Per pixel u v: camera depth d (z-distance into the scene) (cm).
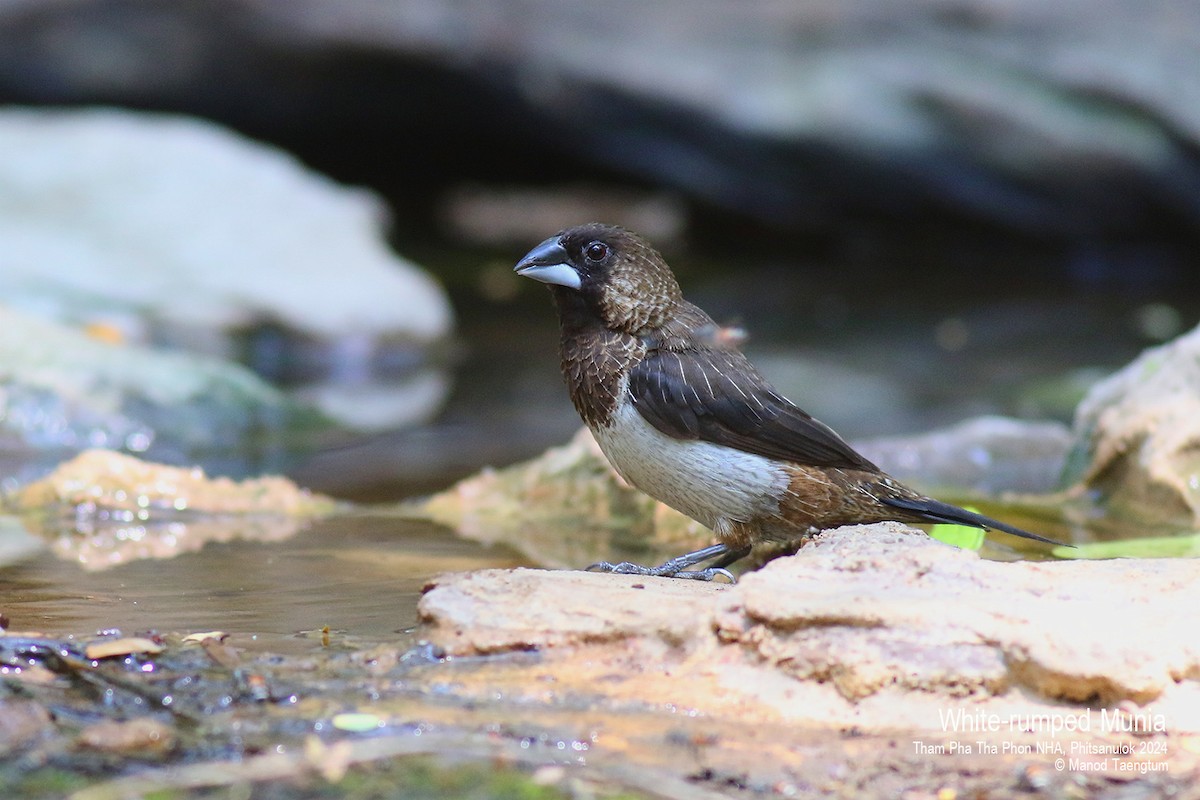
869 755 514
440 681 557
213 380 1271
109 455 961
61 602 684
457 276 2291
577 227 797
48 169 1803
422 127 2533
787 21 2295
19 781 461
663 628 581
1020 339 1803
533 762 491
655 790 476
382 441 1272
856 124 2272
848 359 1688
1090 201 2234
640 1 2327
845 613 566
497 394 1513
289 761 482
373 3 2314
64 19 2312
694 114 2320
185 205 1792
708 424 751
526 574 631
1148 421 951
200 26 2325
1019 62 2217
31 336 1237
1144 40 2183
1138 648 554
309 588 720
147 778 465
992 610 573
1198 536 859
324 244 1802
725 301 2078
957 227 2342
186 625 638
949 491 1020
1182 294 2119
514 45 2325
